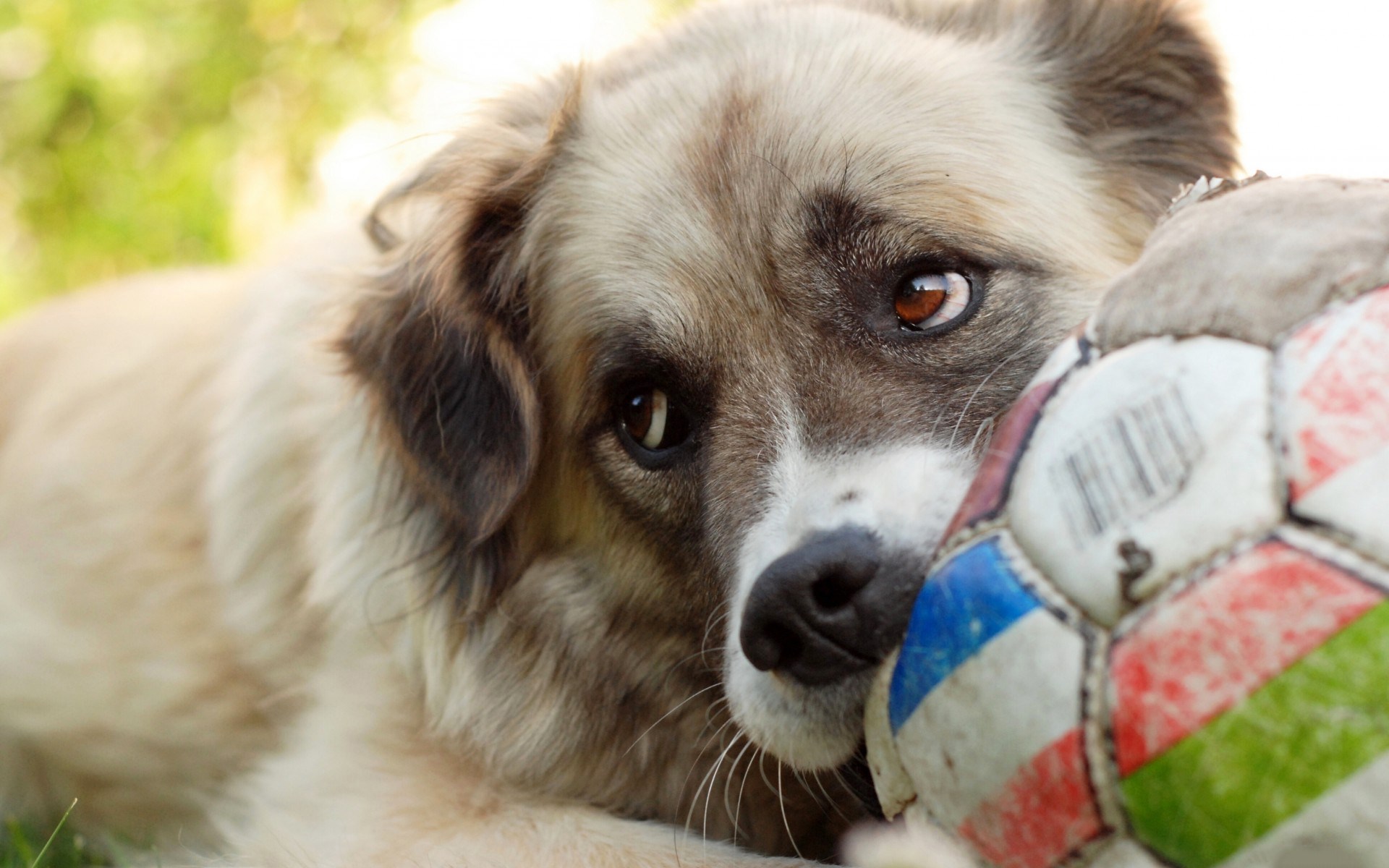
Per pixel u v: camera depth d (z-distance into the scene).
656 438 0.88
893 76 0.88
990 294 0.85
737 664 0.82
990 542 0.68
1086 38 0.94
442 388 0.93
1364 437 0.64
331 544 0.98
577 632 0.94
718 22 0.95
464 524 0.92
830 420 0.82
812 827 0.94
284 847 0.93
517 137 0.97
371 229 1.03
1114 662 0.65
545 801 0.93
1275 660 0.63
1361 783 0.61
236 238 2.75
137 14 2.57
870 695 0.73
